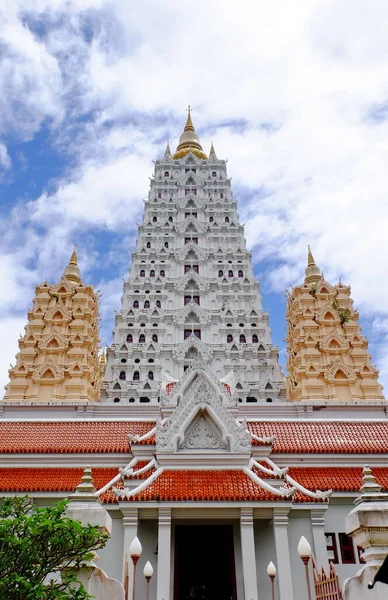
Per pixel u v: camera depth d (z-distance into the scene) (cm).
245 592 2225
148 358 6297
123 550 2347
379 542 1520
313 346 6166
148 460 2867
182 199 8056
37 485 2753
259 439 2955
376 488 1655
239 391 6034
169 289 7000
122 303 6950
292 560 2439
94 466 2981
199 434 2764
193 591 2530
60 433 3250
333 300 6581
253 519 2459
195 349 6303
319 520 2536
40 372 5803
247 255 7406
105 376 6178
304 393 5862
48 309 6359
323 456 3017
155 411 5012
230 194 8150
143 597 2333
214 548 2628
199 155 9150
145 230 7600
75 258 7081
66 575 1430
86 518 1650
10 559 1238
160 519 2364
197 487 2477
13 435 3231
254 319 6750
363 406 5084
